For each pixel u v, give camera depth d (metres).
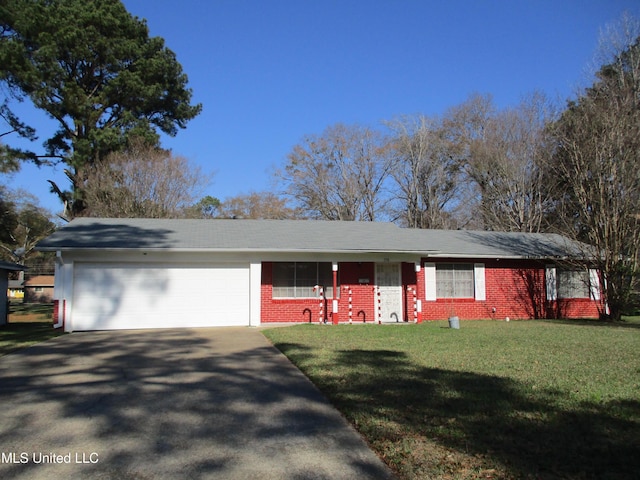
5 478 4.18
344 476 4.21
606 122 18.09
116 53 28.45
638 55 22.17
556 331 14.27
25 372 8.55
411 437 5.07
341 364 8.84
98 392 7.08
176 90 31.38
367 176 40.88
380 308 18.62
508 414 5.76
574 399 6.36
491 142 35.03
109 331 15.29
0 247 48.19
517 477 4.13
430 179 38.97
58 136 30.19
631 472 4.20
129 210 29.98
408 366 8.62
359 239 18.66
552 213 30.58
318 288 18.05
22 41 26.34
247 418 5.82
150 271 16.36
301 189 41.91
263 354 10.38
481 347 10.88
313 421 5.70
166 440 5.09
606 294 18.53
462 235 21.98
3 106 27.03
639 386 7.04
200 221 20.16
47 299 51.22
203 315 16.58
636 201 17.72
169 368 8.85
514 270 20.17
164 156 31.94
